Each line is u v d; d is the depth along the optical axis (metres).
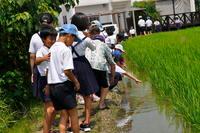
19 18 10.62
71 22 9.00
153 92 12.11
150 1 41.66
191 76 9.59
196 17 40.53
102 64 10.06
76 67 8.88
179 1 43.41
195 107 7.80
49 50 7.83
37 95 8.31
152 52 16.70
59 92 7.56
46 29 8.08
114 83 11.36
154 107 10.27
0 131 9.21
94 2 35.84
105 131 8.74
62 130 7.93
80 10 35.56
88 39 8.94
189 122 8.10
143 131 8.41
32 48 8.68
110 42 13.27
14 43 11.55
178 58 13.20
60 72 7.54
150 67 14.32
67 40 7.69
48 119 7.96
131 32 36.50
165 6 43.84
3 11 10.72
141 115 9.67
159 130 8.34
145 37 28.61
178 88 9.84
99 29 10.03
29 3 10.99
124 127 8.88
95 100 11.45
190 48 15.40
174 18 40.12
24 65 11.73
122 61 14.20
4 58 11.45
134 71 16.58
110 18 37.38
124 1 38.22
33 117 10.29
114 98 11.80
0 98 10.14
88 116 9.02
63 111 7.93
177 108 9.13
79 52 8.92
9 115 9.87
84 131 8.87
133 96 11.85
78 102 11.23
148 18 38.69
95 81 9.18
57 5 12.26
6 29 10.91
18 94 10.77
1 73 11.07
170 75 11.03
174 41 20.59
